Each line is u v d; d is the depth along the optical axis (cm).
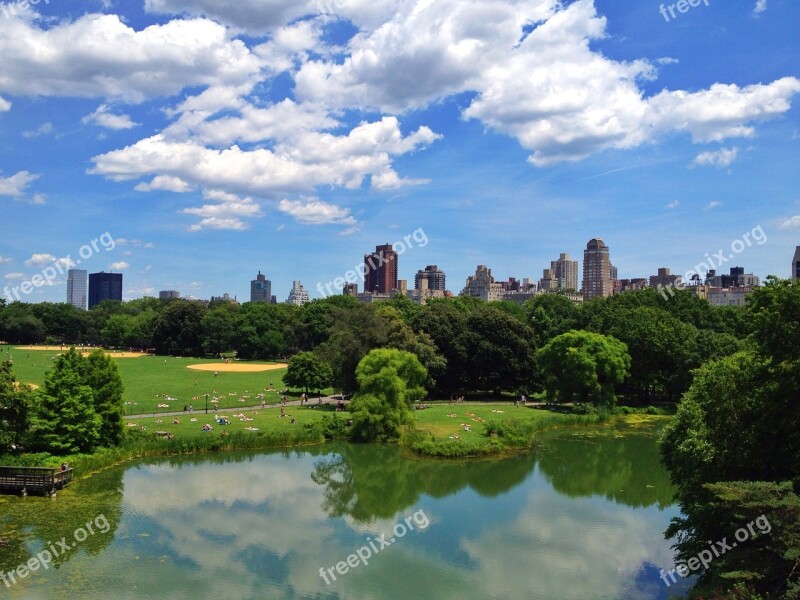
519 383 10644
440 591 3697
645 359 10631
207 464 6506
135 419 7994
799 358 3341
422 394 8681
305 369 10219
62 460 5781
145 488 5578
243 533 4584
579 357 9469
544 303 16175
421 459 6906
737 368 3769
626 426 8919
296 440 7381
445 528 4791
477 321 10962
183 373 13350
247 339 17325
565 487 5950
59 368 6266
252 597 3569
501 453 7181
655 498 5622
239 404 9425
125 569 3900
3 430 5456
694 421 3800
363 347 9412
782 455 3375
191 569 3928
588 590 3725
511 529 4775
